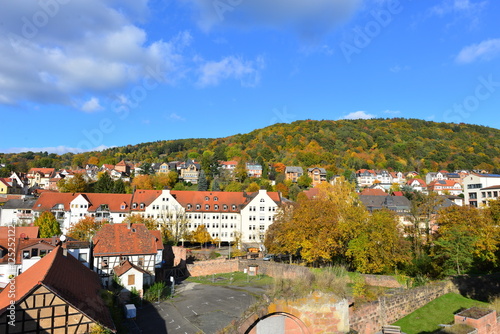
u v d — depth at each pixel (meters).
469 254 37.91
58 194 78.75
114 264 41.22
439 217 47.12
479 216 43.91
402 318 26.05
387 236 40.22
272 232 51.16
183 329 27.91
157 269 48.09
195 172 142.25
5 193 100.94
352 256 43.62
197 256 61.06
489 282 32.62
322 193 67.00
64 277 21.86
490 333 21.11
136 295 35.44
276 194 83.88
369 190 105.50
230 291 40.03
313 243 43.34
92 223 62.97
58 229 61.72
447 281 31.69
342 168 158.75
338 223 44.56
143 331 27.67
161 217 77.50
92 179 123.88
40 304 18.19
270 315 15.77
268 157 164.00
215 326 28.42
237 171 134.50
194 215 79.75
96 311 20.55
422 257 42.56
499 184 90.44
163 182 114.69
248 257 61.97
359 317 22.67
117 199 80.00
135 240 43.66
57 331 18.44
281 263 48.03
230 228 80.62
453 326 20.34
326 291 16.19
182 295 38.94
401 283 34.53
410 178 150.12
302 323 15.91
